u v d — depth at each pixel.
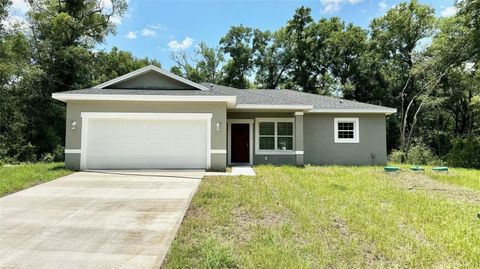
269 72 37.25
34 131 21.19
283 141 15.42
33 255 4.35
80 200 7.21
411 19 27.75
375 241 4.93
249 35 37.66
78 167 11.52
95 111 11.68
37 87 21.61
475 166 17.69
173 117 11.85
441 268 4.05
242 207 6.66
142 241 4.87
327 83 33.59
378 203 7.20
